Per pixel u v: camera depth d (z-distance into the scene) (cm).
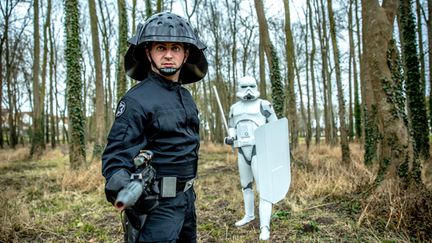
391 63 504
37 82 1612
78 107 952
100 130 1263
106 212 551
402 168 480
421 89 728
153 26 174
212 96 3105
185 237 187
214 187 761
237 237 429
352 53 1817
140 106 161
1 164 1234
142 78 211
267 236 421
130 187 135
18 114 3153
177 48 176
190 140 175
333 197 571
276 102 969
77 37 970
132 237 167
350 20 1709
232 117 504
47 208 575
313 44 2044
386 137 499
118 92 1138
